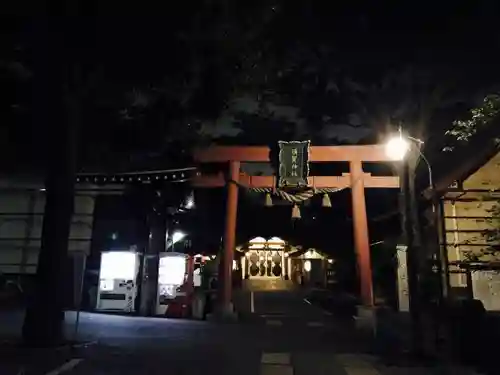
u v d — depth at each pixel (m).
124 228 24.98
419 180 20.00
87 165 23.97
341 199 42.19
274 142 28.23
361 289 24.47
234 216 24.34
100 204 25.27
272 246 50.59
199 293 24.91
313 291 38.16
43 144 21.36
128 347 13.20
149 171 24.44
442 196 17.81
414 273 12.88
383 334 17.28
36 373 9.81
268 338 16.38
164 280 23.00
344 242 47.19
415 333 12.72
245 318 23.58
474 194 19.52
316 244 48.66
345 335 17.53
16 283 22.30
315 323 21.86
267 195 26.12
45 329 12.62
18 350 11.57
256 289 44.09
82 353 12.02
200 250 37.59
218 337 16.30
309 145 25.48
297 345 14.91
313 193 26.12
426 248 13.91
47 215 13.42
